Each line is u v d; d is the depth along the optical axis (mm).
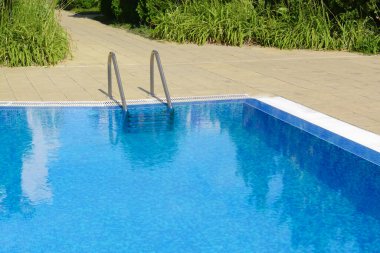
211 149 6762
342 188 5602
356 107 8062
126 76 10258
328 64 11656
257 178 5844
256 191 5504
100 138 7102
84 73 10461
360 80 9977
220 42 14336
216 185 5652
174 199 5297
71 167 6133
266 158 6453
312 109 8023
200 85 9562
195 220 4836
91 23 20062
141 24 17875
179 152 6641
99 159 6391
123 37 15875
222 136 7227
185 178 5840
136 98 8641
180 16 14969
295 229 4680
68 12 25125
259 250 4312
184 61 11891
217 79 10055
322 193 5473
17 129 7375
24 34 11156
